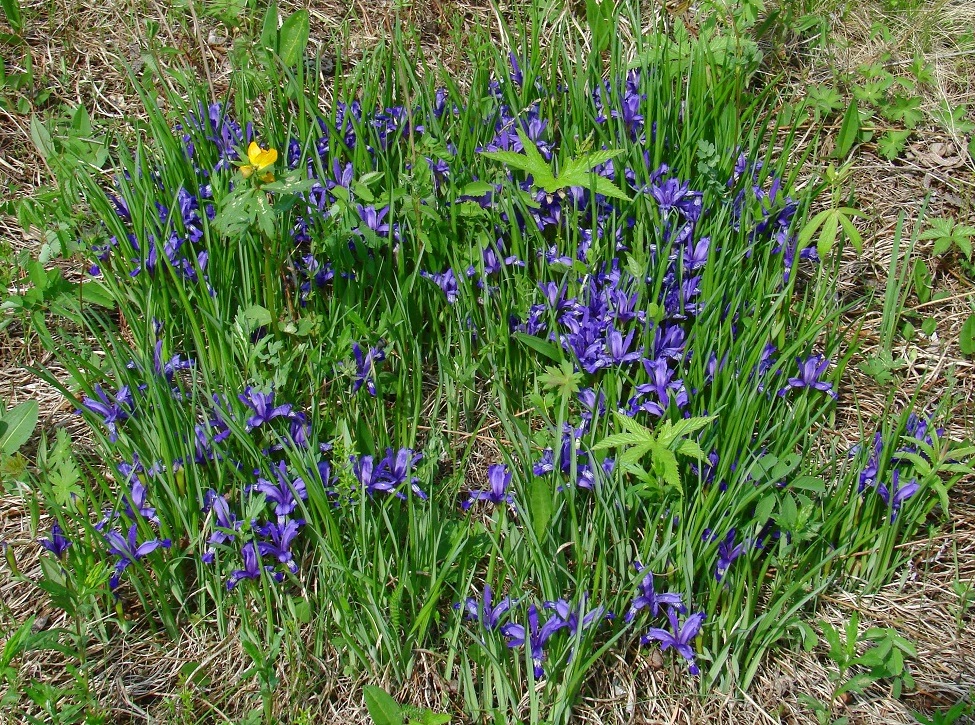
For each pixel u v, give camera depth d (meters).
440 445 0.93
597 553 0.85
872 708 0.83
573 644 0.78
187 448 0.87
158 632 0.86
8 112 1.25
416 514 0.86
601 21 1.25
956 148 1.28
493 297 1.01
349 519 0.85
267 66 1.18
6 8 1.31
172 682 0.83
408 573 0.81
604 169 1.08
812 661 0.85
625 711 0.82
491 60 1.27
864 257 1.17
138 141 1.07
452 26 1.37
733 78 1.20
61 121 1.21
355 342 0.94
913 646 0.79
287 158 1.08
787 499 0.83
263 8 1.37
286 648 0.83
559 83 1.23
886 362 1.03
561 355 0.94
